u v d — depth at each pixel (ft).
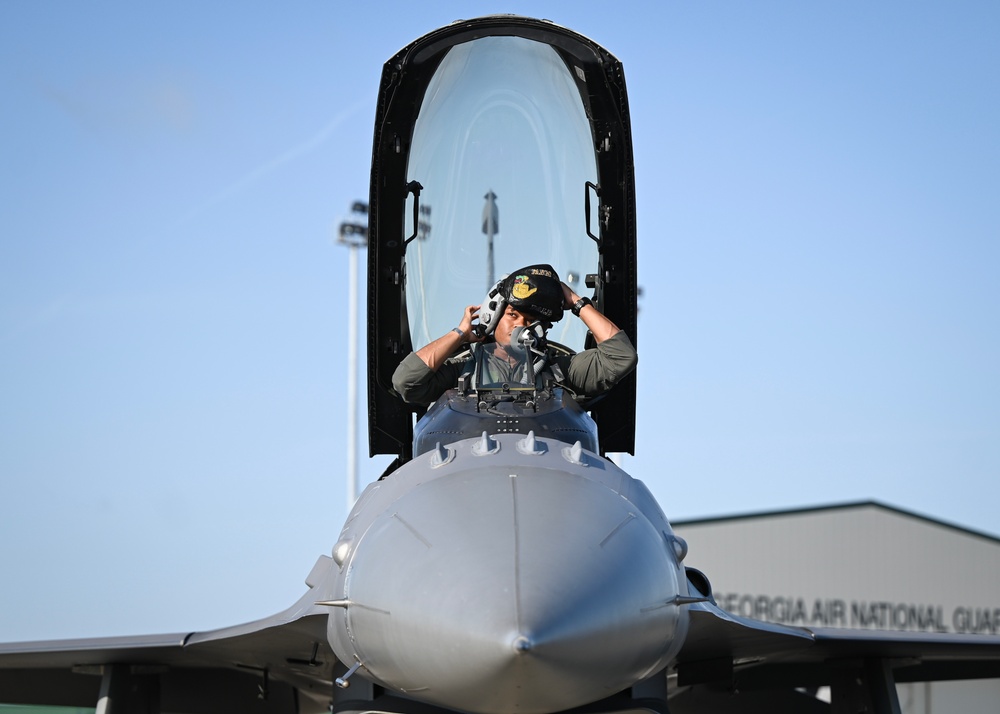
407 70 37.73
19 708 85.46
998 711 160.76
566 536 23.41
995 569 185.88
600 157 39.06
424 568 23.02
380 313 38.83
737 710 43.80
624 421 39.40
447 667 21.91
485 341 35.73
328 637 27.25
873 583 181.37
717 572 178.50
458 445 28.04
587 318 35.14
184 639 34.30
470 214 39.68
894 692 39.65
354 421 167.02
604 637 22.18
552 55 38.50
